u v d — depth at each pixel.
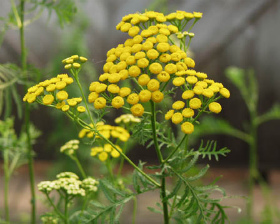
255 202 1.44
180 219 0.62
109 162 0.71
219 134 1.72
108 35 1.60
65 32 1.35
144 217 1.33
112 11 1.60
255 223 1.26
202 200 0.59
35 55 1.60
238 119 1.71
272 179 1.72
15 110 1.60
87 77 1.34
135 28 0.60
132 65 0.59
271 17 1.62
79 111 0.59
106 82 0.59
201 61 1.66
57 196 1.27
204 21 1.62
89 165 1.34
